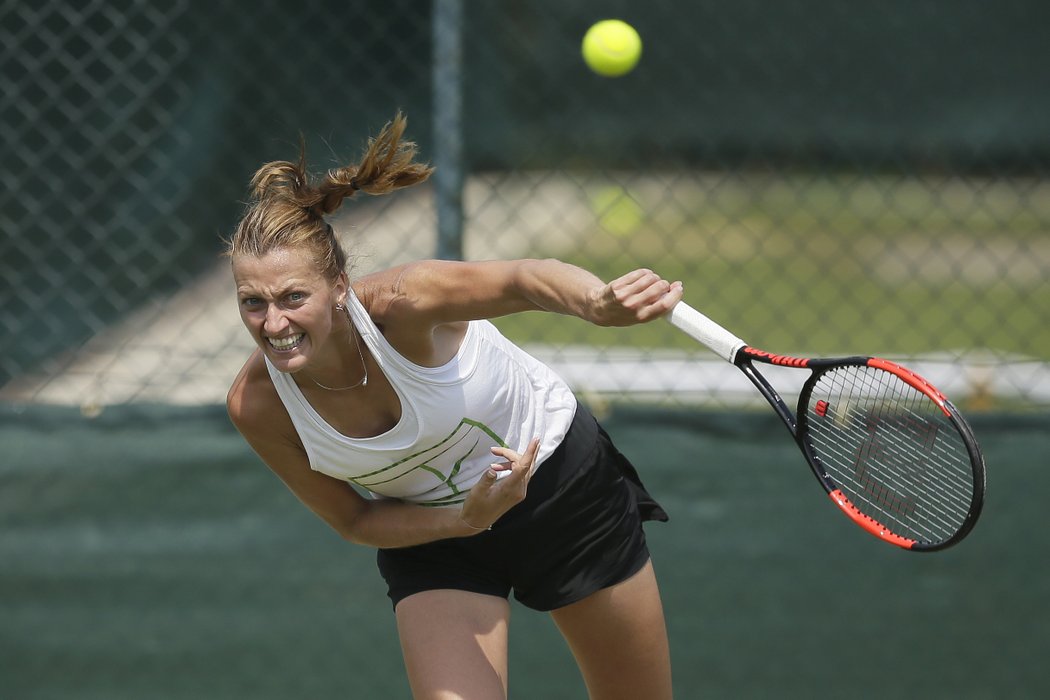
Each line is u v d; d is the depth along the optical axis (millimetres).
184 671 13234
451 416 8617
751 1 32375
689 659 13133
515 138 30781
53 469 13312
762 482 13133
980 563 13031
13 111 17734
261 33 19391
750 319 28531
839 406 9500
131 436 13336
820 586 13070
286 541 13250
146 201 19062
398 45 19234
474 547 9438
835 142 33188
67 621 13258
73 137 18469
